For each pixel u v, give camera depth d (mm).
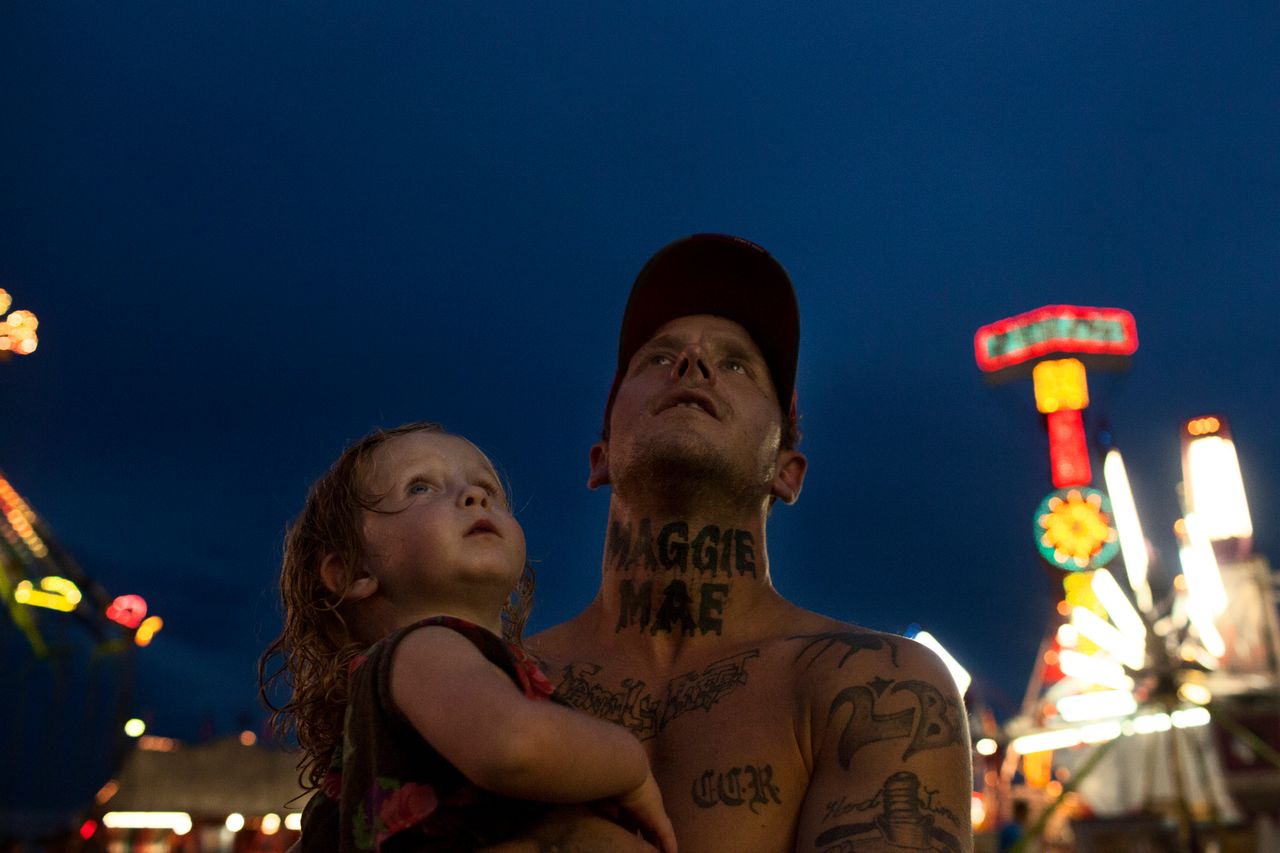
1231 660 32344
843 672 1902
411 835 1461
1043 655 41781
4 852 32156
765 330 2516
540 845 1509
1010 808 32281
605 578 2395
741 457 2291
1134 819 26453
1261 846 26781
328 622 1812
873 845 1680
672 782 1944
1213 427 42406
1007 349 59312
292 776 33000
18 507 33188
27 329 36500
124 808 31328
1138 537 41594
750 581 2271
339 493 1816
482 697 1406
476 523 1751
